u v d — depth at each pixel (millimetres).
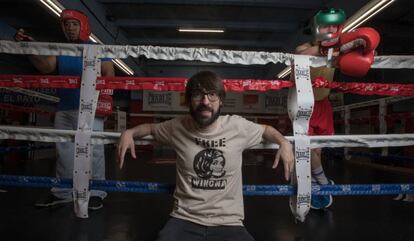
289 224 1959
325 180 2262
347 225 1950
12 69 9047
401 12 5934
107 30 6699
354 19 4812
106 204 2379
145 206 2338
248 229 1854
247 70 11734
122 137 1410
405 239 1717
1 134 1557
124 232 1737
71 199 2270
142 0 5969
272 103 11008
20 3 5918
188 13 6871
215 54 1617
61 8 4598
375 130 6027
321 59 1622
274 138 1419
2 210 2133
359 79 8844
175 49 1602
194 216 1294
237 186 1353
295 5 5988
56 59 2178
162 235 1185
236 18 7133
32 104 7992
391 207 2422
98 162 2230
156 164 6000
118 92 12547
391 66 1635
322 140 1576
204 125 1304
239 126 1367
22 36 1637
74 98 2168
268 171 4863
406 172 4473
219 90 1284
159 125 1449
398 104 7465
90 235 1680
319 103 2248
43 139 1567
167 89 1674
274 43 8773
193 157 1335
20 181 1632
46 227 1793
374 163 5551
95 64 1597
